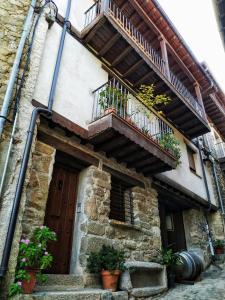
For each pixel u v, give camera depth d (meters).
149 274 4.82
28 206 3.57
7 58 3.89
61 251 4.11
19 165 3.35
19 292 2.70
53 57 4.81
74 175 4.88
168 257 5.32
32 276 2.94
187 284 5.59
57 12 5.28
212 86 10.18
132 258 4.89
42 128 4.22
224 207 9.97
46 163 4.05
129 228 5.11
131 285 4.07
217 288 5.04
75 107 4.84
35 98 4.12
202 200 8.62
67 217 4.42
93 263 3.90
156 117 6.79
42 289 3.24
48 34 4.89
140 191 5.95
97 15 5.64
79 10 6.24
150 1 7.70
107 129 4.38
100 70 6.06
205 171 10.16
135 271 4.47
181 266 5.82
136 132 4.88
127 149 5.02
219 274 6.61
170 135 7.37
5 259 2.76
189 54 9.08
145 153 5.17
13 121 3.53
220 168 11.47
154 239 5.71
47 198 4.23
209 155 10.95
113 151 5.11
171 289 5.14
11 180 3.19
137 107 6.25
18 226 3.04
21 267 2.93
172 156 5.82
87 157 4.83
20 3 4.50
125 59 6.44
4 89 3.64
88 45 6.00
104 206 4.70
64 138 4.53
